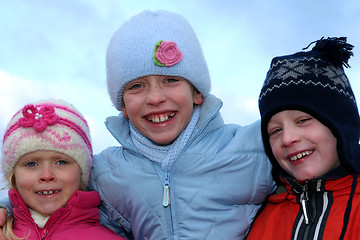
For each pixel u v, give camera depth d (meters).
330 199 1.65
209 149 2.05
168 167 2.04
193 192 2.00
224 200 2.00
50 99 2.21
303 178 1.70
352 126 1.70
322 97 1.66
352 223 1.57
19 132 2.02
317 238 1.60
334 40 1.70
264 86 1.79
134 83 2.00
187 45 2.04
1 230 2.04
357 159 1.67
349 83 1.77
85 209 2.08
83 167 2.13
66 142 2.04
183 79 2.02
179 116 2.03
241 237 1.99
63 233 2.02
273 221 1.84
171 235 2.01
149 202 2.04
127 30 2.05
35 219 2.07
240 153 2.01
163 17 2.08
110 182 2.13
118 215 2.16
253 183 2.00
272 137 1.80
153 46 1.96
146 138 2.09
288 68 1.72
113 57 2.05
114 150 2.26
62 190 2.08
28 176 2.04
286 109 1.69
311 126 1.68
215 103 2.11
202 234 1.97
